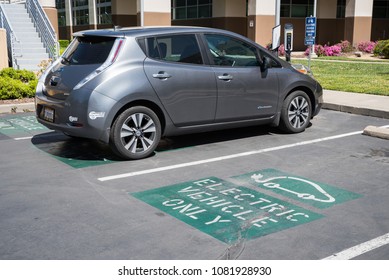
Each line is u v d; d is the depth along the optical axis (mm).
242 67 7910
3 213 5102
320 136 8547
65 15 46219
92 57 6965
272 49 15094
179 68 7207
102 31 7188
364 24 30234
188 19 35781
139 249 4285
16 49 16125
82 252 4234
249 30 28750
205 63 7531
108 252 4234
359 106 10750
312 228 4707
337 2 34969
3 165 6844
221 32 7820
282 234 4570
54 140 8273
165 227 4730
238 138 8406
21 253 4234
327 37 34812
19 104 11070
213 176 6309
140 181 6113
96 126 6605
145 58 6980
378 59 26500
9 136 8586
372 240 4449
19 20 17891
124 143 6887
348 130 9055
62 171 6547
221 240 4449
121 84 6688
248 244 4367
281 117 8484
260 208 5211
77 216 5012
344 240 4449
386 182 6078
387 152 7488
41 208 5234
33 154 7410
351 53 29438
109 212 5113
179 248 4297
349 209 5191
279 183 6027
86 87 6605
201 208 5215
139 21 25469
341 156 7258
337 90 13711
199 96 7418
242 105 7918
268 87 8156
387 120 10016
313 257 4133
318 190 5781
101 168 6668
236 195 5609
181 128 7414
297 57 27797
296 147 7785
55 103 6941
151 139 7117
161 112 7168
